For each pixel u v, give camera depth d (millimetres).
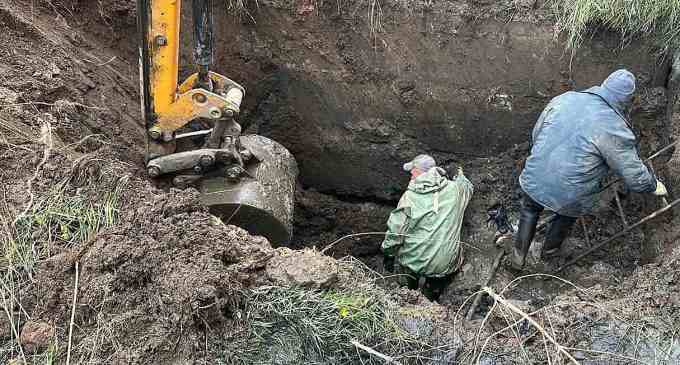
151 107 3441
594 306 2904
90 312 2531
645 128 4766
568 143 3732
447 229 4332
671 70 4629
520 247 4363
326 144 5355
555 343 2631
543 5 4715
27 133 3205
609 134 3611
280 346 2535
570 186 3807
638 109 4723
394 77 5008
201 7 3250
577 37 4613
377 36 4875
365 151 5348
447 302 4457
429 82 4996
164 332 2447
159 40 3201
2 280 2607
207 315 2465
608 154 3637
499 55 4809
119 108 4059
